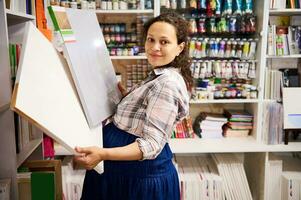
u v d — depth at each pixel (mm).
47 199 1141
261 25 2361
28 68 834
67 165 2346
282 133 2389
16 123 1403
